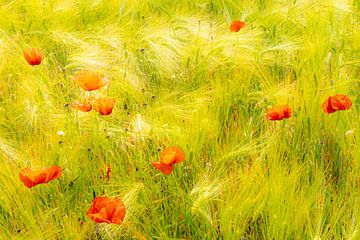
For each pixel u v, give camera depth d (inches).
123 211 94.4
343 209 102.5
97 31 144.9
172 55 130.6
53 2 149.6
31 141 112.1
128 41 137.3
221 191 103.2
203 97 118.6
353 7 145.6
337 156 110.0
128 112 120.3
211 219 101.0
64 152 107.0
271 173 103.6
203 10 154.3
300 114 113.7
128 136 111.7
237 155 109.1
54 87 123.5
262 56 130.1
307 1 142.9
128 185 103.9
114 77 126.8
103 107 106.0
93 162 108.7
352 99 116.7
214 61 128.6
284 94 117.1
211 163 109.7
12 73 130.0
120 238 102.9
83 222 102.6
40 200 104.2
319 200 102.0
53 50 140.6
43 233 100.3
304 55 126.7
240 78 123.0
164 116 114.3
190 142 109.5
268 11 147.6
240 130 113.1
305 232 100.2
